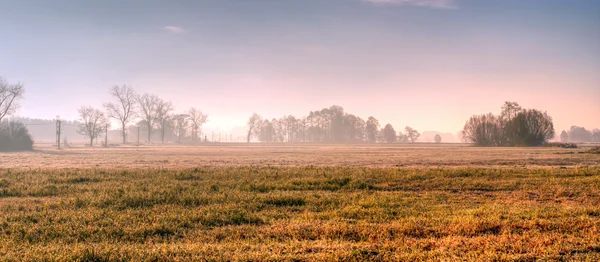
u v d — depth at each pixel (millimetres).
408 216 10992
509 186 16547
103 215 11055
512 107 99688
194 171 21984
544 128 92188
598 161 32500
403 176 18984
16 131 72812
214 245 7977
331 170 22500
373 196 14156
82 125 108875
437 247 7945
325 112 194375
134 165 29141
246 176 19656
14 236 8891
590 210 11234
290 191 15453
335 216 11008
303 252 7484
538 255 7309
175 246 7887
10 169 24109
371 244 8039
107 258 7109
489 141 101812
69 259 7047
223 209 11703
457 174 20062
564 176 19969
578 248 7680
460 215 10945
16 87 75250
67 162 33406
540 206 12578
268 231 9211
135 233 9188
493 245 7891
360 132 194000
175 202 12898
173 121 160750
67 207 12227
